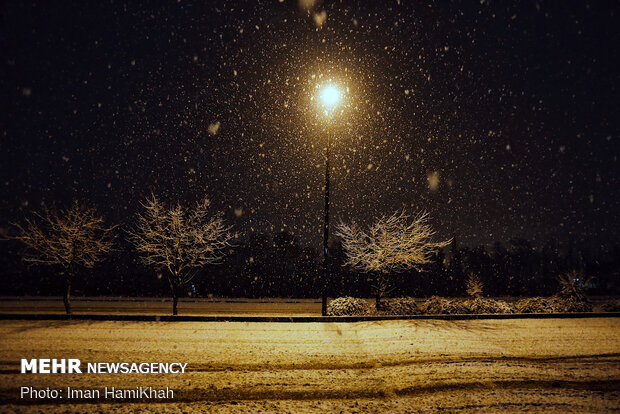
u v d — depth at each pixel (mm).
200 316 16172
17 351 10852
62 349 11234
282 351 11945
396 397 8602
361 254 20484
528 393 8750
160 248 18812
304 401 8344
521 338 13883
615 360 11430
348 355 11680
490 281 39219
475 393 8789
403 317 17344
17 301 26062
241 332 14195
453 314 18219
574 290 21109
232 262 34719
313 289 33156
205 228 19109
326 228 18281
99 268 31953
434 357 11531
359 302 19094
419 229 20531
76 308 22797
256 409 7867
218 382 9273
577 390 9008
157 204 18750
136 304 25766
